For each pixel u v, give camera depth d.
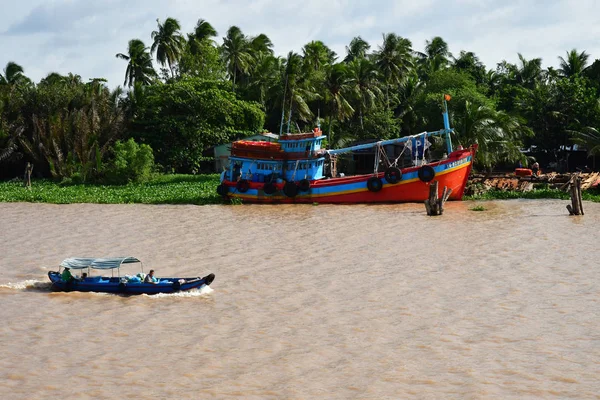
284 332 23.75
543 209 49.88
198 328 24.19
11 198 59.84
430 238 39.56
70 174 76.00
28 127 83.12
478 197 56.84
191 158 82.56
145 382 19.84
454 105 81.50
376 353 21.84
